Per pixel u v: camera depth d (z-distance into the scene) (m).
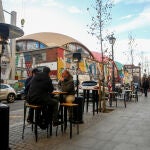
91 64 27.86
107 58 17.56
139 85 36.09
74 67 27.38
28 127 8.49
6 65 29.53
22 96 23.09
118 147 6.03
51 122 7.30
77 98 8.98
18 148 5.93
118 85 25.28
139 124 9.02
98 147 6.04
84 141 6.59
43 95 7.03
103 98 12.80
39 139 6.82
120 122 9.45
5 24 5.50
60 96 7.97
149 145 6.21
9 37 6.12
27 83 9.22
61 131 7.86
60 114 8.02
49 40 53.56
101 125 8.81
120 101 19.67
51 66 35.62
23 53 39.03
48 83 7.12
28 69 35.00
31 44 54.06
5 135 5.12
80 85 20.75
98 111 12.84
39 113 7.41
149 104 17.08
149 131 7.82
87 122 9.45
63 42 53.41
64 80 8.33
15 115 11.48
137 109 13.86
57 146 6.12
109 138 6.91
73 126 8.62
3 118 5.10
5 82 26.61
